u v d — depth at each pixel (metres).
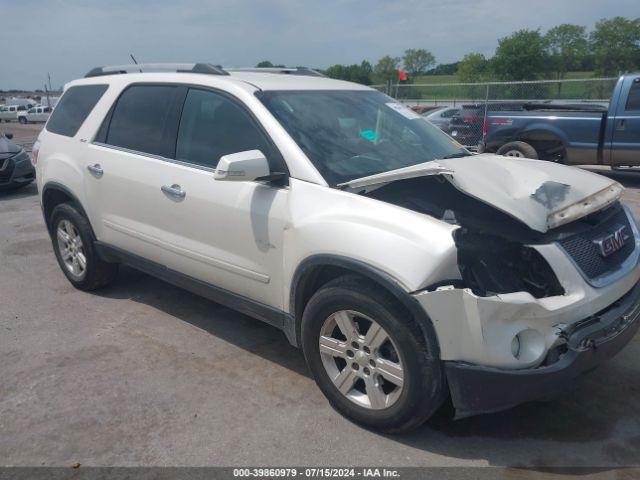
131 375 3.79
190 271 4.06
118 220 4.55
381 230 2.87
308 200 3.24
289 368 3.87
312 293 3.38
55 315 4.81
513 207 2.93
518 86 17.94
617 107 10.04
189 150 4.00
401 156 3.78
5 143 10.93
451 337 2.70
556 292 2.89
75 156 4.89
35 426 3.26
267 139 3.54
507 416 3.28
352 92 4.28
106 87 4.84
